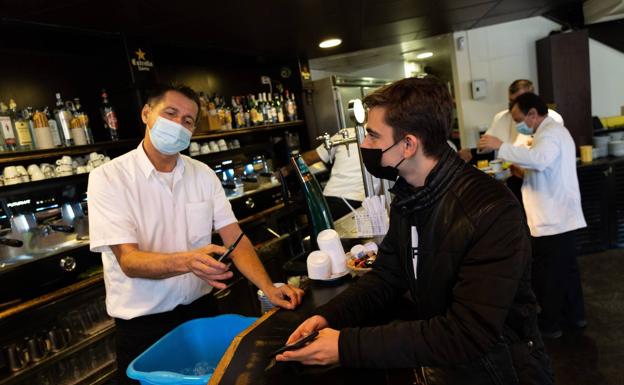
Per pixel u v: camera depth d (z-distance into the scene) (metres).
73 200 2.52
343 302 1.12
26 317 2.00
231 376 0.95
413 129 0.95
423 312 1.04
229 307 3.05
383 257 1.22
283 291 1.35
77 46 2.74
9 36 2.38
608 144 4.14
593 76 4.79
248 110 4.21
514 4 3.95
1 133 2.22
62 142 2.52
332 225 1.83
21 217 2.23
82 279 2.28
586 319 2.83
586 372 2.29
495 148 2.61
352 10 3.18
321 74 6.23
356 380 0.91
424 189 0.96
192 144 3.39
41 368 2.04
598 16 4.32
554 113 3.26
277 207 3.75
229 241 1.84
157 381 1.02
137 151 1.67
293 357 0.93
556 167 2.51
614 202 3.95
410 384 1.00
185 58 3.69
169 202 1.68
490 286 0.85
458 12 3.91
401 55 5.95
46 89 2.65
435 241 0.96
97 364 2.33
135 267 1.37
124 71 2.87
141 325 1.62
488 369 0.92
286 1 2.71
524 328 0.94
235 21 2.99
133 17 2.53
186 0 2.39
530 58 4.93
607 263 3.71
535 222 2.61
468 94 5.10
